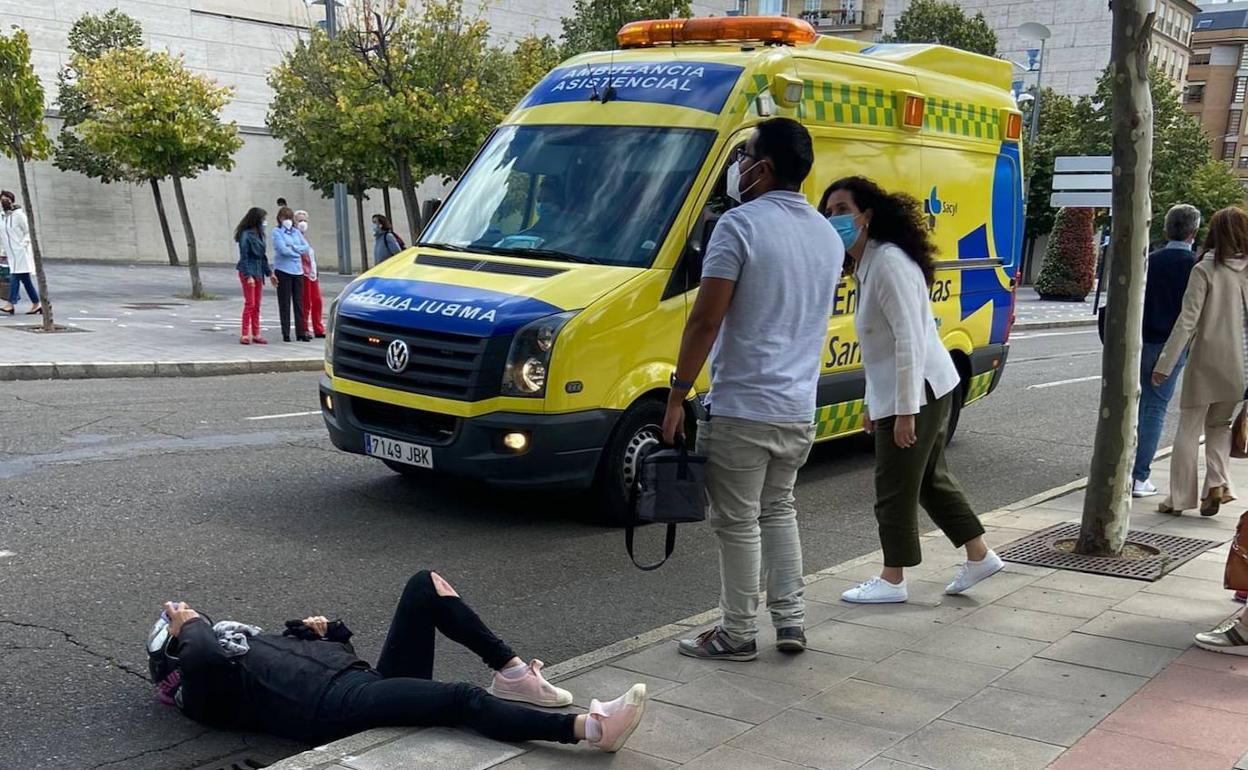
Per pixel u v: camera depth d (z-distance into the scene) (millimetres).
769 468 4348
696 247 6625
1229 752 3498
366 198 33781
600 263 6574
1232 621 4711
